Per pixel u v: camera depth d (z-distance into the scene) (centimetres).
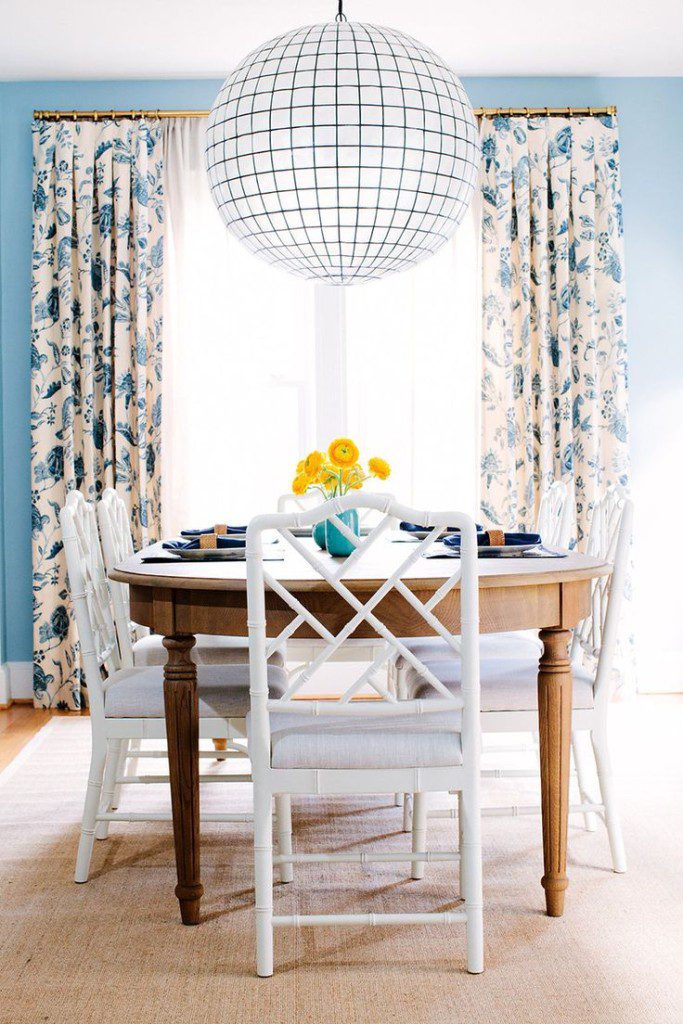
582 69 422
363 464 434
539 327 421
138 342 414
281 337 437
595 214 425
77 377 423
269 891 200
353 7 352
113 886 245
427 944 214
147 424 421
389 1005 189
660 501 443
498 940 214
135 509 423
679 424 442
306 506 406
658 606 444
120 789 300
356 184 227
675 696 436
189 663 219
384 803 308
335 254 240
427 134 228
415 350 428
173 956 209
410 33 378
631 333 440
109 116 416
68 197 414
